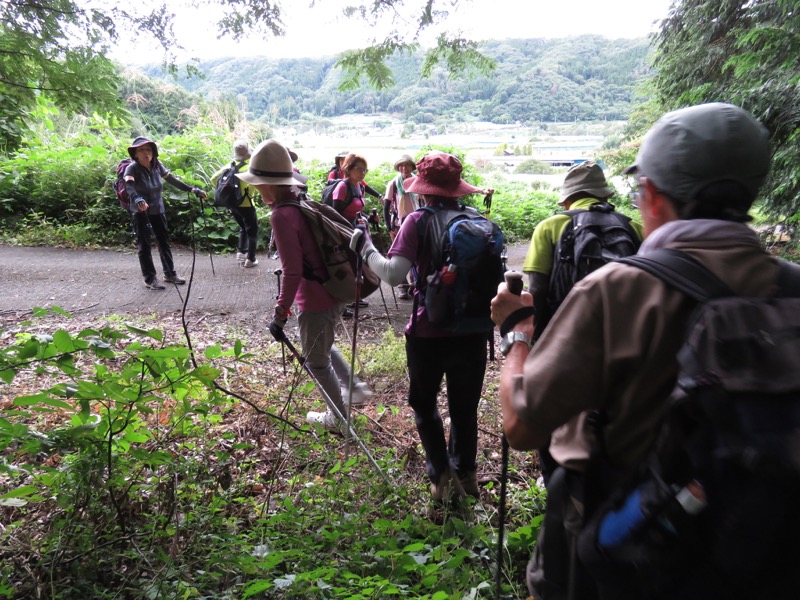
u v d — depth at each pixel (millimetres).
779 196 7234
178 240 11258
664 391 1138
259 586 1976
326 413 3844
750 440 914
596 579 1195
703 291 1085
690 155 1178
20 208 11477
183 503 2678
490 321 2818
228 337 6059
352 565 2375
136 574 2260
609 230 2625
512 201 16406
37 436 2193
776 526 910
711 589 986
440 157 2914
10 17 4820
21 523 2500
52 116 15711
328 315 3656
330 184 6781
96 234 10945
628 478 1151
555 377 1173
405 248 2842
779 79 6535
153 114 17234
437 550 2428
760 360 954
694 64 10141
